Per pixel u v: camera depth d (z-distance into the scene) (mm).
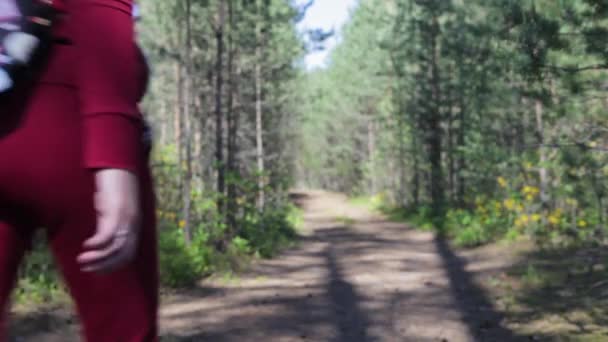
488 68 7578
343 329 6719
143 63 916
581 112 6762
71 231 820
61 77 813
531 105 12922
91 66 799
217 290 8930
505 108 13062
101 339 840
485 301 8023
